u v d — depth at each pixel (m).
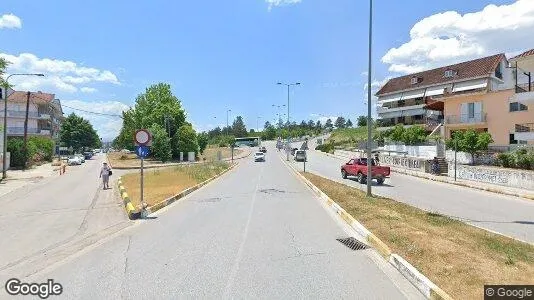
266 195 21.59
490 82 64.19
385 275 7.57
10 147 50.78
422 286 6.71
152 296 6.39
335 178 35.66
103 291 6.66
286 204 17.91
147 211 15.27
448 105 48.38
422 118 74.62
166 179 31.28
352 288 6.81
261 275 7.47
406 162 44.84
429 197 23.33
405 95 78.94
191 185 26.09
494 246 9.73
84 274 7.65
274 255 8.93
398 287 6.90
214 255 8.91
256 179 33.44
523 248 9.94
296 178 34.56
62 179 36.09
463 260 8.11
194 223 13.06
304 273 7.62
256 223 13.03
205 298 6.29
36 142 67.12
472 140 36.22
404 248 9.06
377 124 86.38
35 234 11.90
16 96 79.94
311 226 12.56
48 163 64.81
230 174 40.12
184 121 84.00
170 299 6.26
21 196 23.38
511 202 21.48
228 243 10.12
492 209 18.80
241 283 7.02
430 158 41.91
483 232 12.11
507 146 36.19
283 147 109.19
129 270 7.83
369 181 20.75
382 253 9.09
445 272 7.30
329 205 17.59
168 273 7.59
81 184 30.44
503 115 43.12
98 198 21.11
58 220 14.40
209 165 48.28
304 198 20.33
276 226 12.50
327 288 6.80
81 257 8.97
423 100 74.75
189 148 76.94
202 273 7.58
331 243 10.19
